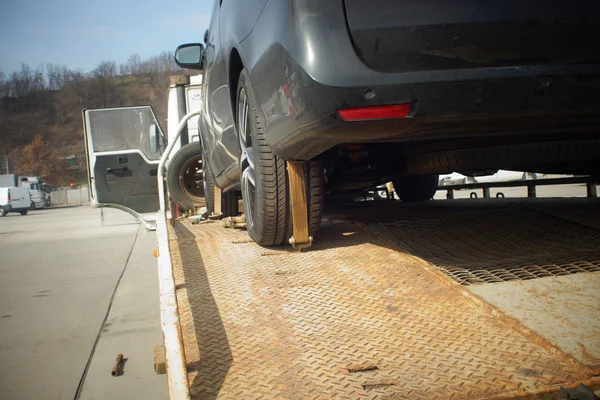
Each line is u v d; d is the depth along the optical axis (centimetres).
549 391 164
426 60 214
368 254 290
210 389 177
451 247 295
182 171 714
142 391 383
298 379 180
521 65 212
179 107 934
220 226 423
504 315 208
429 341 199
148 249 1109
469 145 307
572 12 214
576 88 212
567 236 296
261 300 242
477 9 213
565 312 207
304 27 224
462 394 167
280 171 297
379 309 227
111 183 939
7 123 12419
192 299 247
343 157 330
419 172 349
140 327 533
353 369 184
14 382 410
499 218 344
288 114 241
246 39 288
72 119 13088
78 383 403
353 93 212
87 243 1334
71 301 662
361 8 216
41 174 9381
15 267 992
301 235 304
